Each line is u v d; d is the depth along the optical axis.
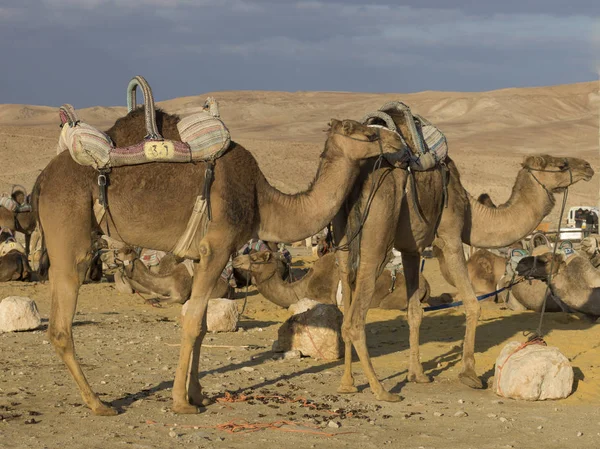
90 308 16.00
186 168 7.63
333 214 8.33
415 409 8.05
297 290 14.88
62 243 7.38
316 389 8.88
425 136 9.05
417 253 9.41
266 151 75.88
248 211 7.83
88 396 7.56
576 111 188.62
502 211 9.90
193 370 7.97
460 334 12.71
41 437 6.78
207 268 7.64
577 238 31.25
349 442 6.82
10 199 23.00
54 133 80.88
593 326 13.29
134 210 7.51
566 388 8.55
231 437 6.91
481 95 198.38
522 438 7.04
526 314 14.72
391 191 8.58
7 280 19.66
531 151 117.00
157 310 15.88
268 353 11.08
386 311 15.15
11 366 9.79
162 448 6.52
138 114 7.79
